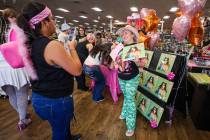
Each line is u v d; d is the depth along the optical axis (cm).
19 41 140
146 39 325
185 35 260
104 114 337
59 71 141
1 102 380
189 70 355
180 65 287
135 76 253
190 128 294
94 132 276
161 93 289
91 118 321
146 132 278
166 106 302
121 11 1431
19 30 139
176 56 285
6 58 154
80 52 435
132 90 257
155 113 292
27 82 270
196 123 294
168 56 297
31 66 141
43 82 142
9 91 281
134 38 250
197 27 262
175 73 282
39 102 146
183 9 250
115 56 261
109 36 735
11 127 286
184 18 248
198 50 411
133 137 265
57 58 132
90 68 384
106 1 1109
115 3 1154
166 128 292
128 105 265
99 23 2398
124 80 257
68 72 141
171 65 284
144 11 334
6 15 232
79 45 440
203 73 342
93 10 1443
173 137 267
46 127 287
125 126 294
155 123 286
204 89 275
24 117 283
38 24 138
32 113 330
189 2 239
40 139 256
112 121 311
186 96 328
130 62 247
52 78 140
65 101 149
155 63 321
